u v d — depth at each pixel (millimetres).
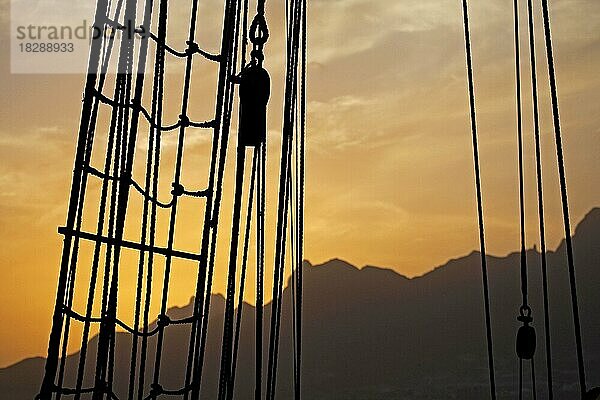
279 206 6336
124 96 5777
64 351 5582
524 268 7930
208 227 6199
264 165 6562
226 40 6453
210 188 6340
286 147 6465
